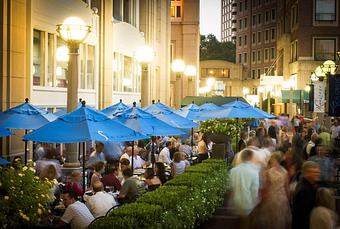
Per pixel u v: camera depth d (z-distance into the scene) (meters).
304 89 52.50
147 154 19.83
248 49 98.38
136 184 11.62
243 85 97.06
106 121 11.95
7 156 16.56
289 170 11.50
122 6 30.34
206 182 12.77
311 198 9.00
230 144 20.61
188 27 57.00
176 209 9.80
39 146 18.03
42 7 19.34
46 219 9.78
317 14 54.56
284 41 62.97
